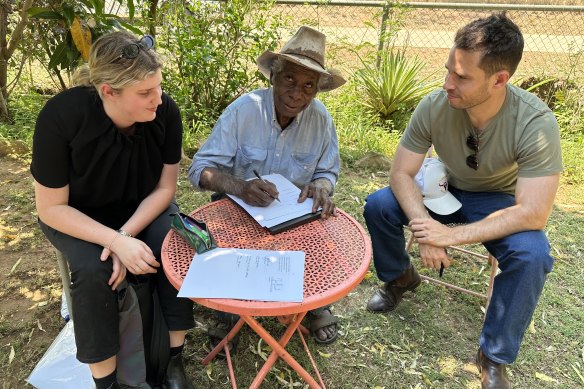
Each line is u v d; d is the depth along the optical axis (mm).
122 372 1814
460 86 1923
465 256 3020
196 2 4371
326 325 2316
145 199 1952
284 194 2023
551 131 1962
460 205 2273
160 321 1867
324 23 6434
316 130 2205
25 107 4480
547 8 4914
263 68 2117
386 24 5152
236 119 2166
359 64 5801
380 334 2391
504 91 2012
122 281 1715
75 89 1702
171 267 1660
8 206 3236
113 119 1707
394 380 2150
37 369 1931
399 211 2279
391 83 4953
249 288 1535
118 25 2812
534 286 1915
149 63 1585
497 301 1994
